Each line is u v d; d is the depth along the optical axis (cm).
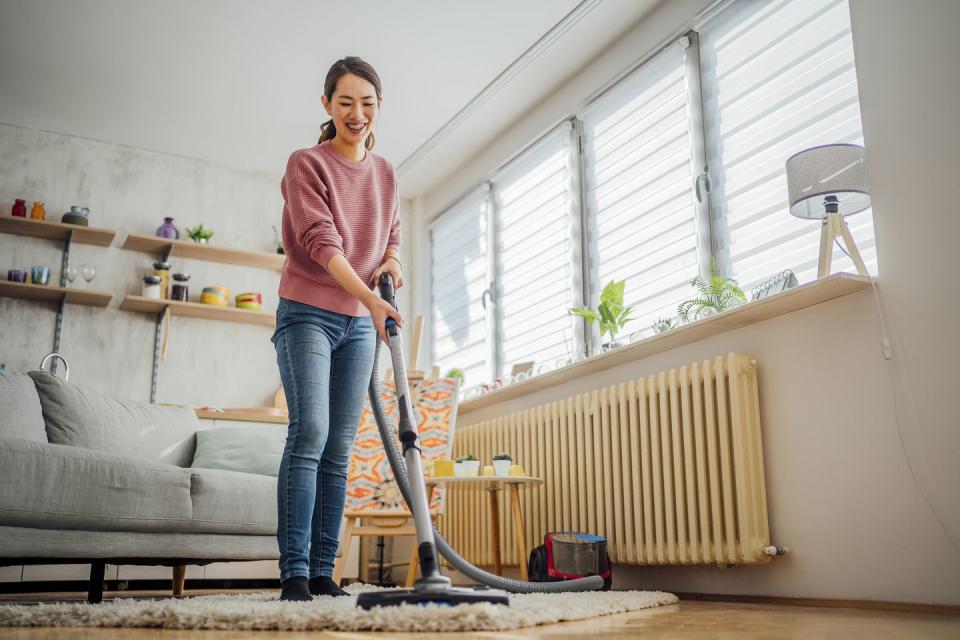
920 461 233
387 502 350
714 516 281
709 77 363
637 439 322
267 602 174
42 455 223
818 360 267
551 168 465
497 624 135
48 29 402
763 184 329
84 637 125
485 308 506
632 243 399
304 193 206
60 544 227
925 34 250
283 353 204
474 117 489
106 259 503
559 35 414
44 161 499
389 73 445
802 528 264
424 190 588
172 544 257
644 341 323
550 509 369
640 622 166
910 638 137
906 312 242
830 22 310
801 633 146
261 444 337
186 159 538
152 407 337
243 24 401
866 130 262
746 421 278
